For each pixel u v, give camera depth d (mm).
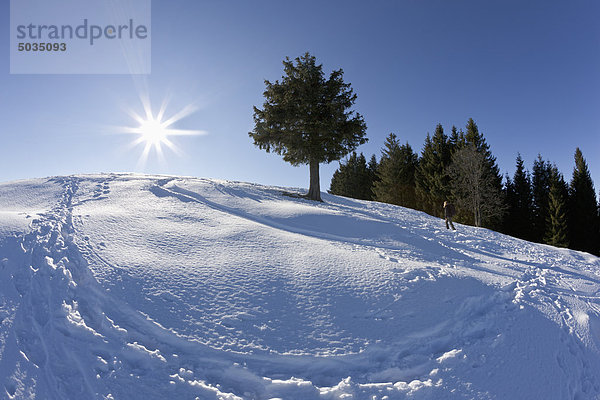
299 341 4402
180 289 5234
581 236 34094
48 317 4402
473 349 4539
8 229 6699
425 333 4832
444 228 15039
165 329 4352
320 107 18859
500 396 3783
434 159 37062
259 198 15125
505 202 34562
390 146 40375
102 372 3684
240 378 3828
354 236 10227
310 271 6297
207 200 13133
